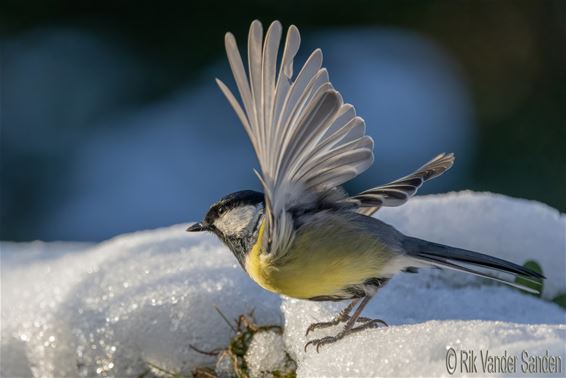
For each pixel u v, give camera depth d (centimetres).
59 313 834
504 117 1616
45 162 1648
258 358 745
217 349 781
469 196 910
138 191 1644
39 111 1681
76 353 815
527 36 1702
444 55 1756
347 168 599
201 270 835
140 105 1711
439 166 678
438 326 600
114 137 1689
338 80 1727
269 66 559
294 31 555
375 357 590
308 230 654
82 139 1680
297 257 657
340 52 1744
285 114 570
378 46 1752
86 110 1694
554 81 1658
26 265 1016
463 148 1593
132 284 836
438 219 882
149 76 1714
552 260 862
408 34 1769
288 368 735
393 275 699
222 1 1697
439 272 829
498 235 872
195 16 1698
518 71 1695
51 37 1731
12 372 842
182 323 789
